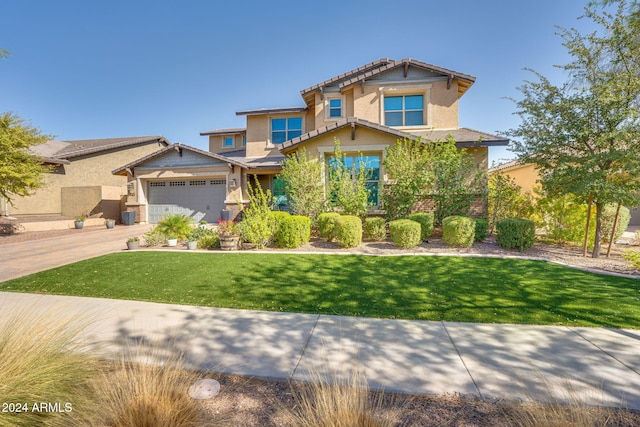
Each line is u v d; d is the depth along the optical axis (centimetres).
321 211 1258
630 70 799
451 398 279
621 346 381
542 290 599
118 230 1700
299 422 243
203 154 1802
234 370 330
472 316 488
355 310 520
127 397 252
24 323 330
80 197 2081
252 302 563
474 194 1188
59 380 269
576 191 832
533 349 374
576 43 862
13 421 231
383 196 1245
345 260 862
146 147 2727
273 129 1955
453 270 748
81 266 828
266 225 1079
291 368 334
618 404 267
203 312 513
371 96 1556
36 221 1745
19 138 1370
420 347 381
